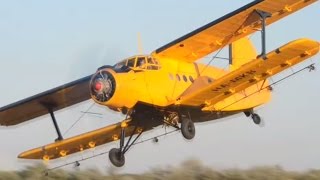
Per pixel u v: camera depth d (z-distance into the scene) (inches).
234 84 2987.2
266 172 3225.9
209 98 3053.6
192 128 3085.6
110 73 2920.8
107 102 2920.8
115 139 3304.6
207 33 3125.0
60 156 3437.5
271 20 3159.5
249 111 3476.9
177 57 3228.3
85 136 3221.0
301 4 3063.5
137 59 3029.0
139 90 2982.3
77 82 3289.9
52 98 3444.9
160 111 3073.3
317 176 3260.3
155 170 3184.1
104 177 3129.9
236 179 3144.7
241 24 3117.6
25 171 3102.9
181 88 3159.5
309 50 2859.3
